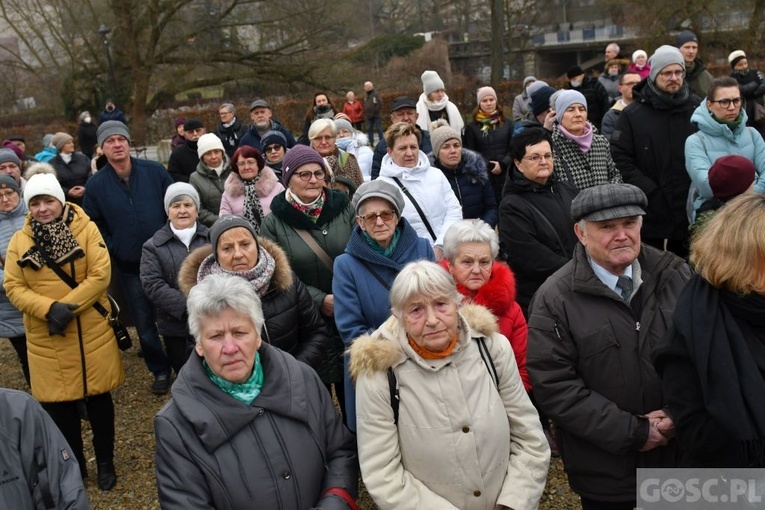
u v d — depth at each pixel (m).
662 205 4.73
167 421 2.22
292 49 24.17
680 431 2.02
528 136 3.75
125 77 22.83
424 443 2.31
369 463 2.34
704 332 1.92
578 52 42.81
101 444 3.90
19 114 24.08
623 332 2.48
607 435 2.43
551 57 43.34
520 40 33.59
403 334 2.39
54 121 23.72
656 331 2.46
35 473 2.10
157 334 5.18
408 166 4.38
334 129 5.71
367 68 27.64
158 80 24.05
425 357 2.36
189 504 2.14
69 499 2.12
